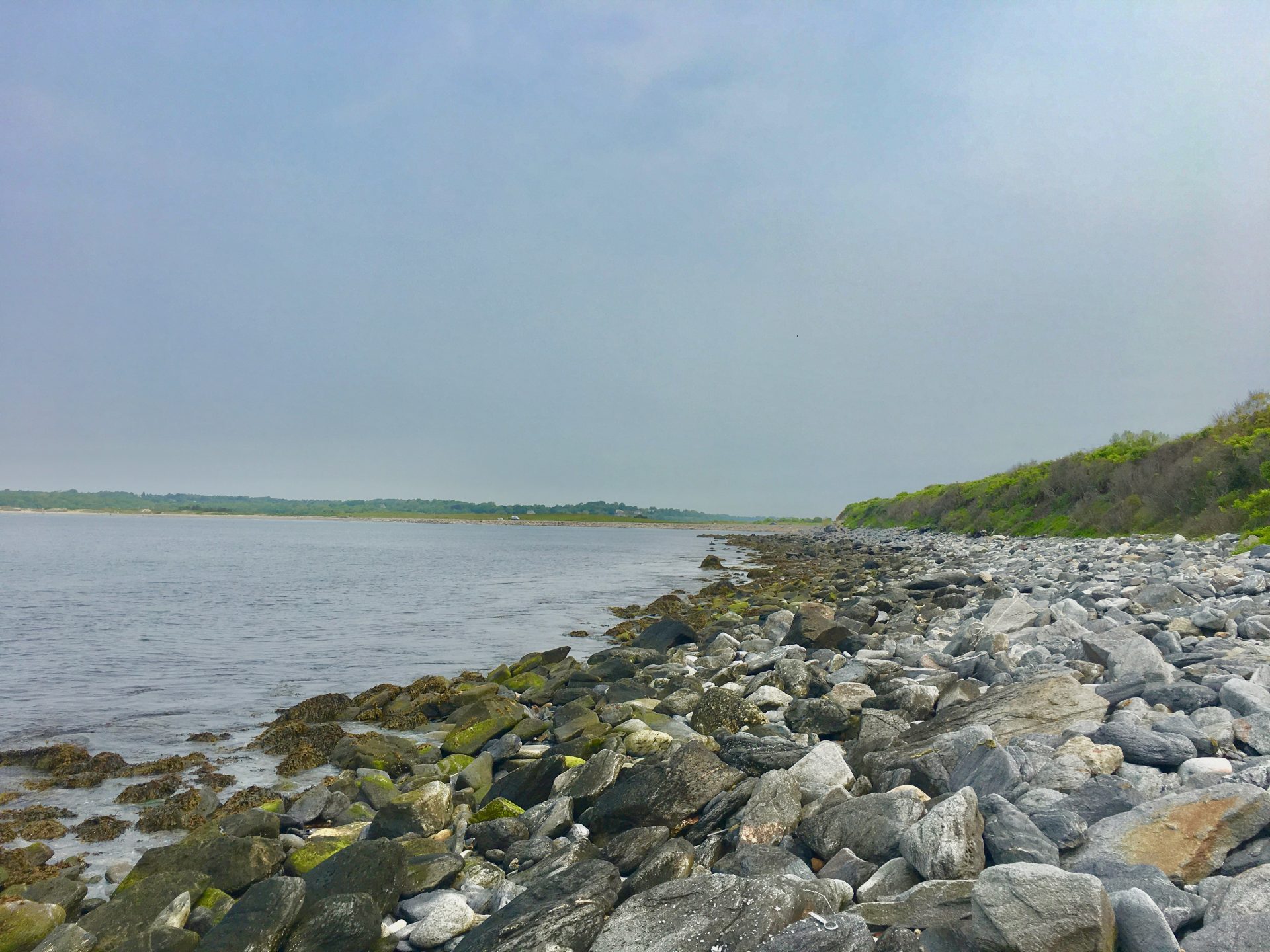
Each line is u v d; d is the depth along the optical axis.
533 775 10.05
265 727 15.05
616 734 12.34
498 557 73.00
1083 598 17.91
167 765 12.59
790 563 53.91
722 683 16.38
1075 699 8.84
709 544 101.44
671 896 5.52
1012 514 64.81
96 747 13.70
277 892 6.50
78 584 44.53
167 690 18.33
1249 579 16.75
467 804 9.97
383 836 9.24
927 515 90.62
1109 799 6.28
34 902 7.46
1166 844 5.47
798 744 9.31
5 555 70.38
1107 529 47.81
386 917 6.99
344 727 15.34
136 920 6.86
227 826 9.43
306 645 24.77
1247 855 5.32
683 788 8.19
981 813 6.20
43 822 10.20
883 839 6.50
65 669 20.73
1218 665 10.16
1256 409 43.41
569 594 39.84
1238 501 35.47
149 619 30.28
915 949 4.78
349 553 78.69
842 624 20.27
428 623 29.69
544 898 6.27
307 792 10.67
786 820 7.36
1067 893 4.50
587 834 8.30
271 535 133.00
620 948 5.17
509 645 24.95
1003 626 16.20
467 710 15.13
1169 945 4.37
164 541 103.25
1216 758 6.93
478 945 5.51
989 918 4.58
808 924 4.86
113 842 9.74
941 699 11.35
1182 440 48.38
